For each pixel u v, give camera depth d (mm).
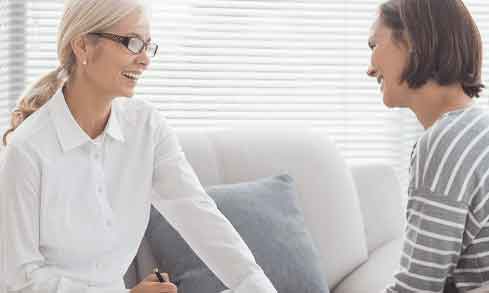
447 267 1655
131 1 1905
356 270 2625
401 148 3195
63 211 1926
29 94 2078
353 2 3094
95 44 1901
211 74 3027
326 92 3113
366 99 3150
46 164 1897
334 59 3115
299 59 3084
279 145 2725
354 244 2654
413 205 1699
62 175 1926
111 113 2023
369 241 2770
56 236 1916
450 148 1648
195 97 3029
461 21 1711
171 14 2990
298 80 3082
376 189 2818
